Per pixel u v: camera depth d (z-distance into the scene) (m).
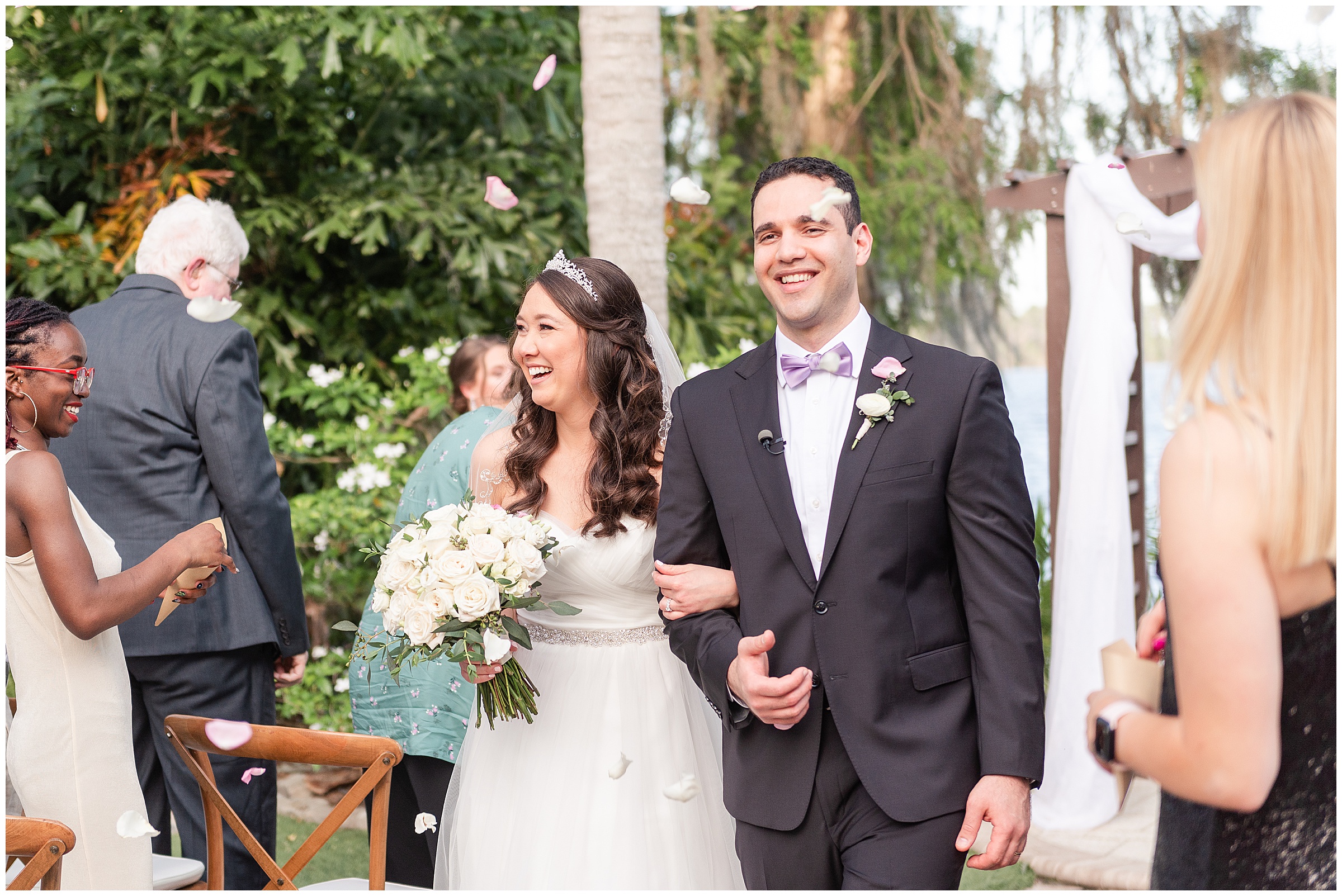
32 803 2.29
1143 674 1.49
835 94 8.88
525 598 2.25
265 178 5.93
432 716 2.86
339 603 5.07
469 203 5.94
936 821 1.96
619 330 2.51
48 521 2.24
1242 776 1.31
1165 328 7.13
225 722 2.33
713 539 2.22
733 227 8.47
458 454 2.91
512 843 2.43
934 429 2.01
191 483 2.99
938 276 8.73
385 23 5.46
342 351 5.84
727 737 2.16
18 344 2.30
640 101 4.39
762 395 2.15
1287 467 1.33
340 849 3.97
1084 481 4.45
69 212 5.62
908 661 2.00
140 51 5.59
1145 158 4.53
